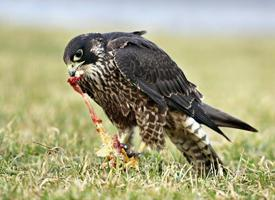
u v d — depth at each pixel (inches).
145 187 366.6
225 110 712.4
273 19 2023.9
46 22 1662.2
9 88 786.8
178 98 468.4
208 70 1106.7
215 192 369.1
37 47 1252.5
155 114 450.9
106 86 448.1
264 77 1051.3
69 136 522.3
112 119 466.9
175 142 470.3
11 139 483.2
